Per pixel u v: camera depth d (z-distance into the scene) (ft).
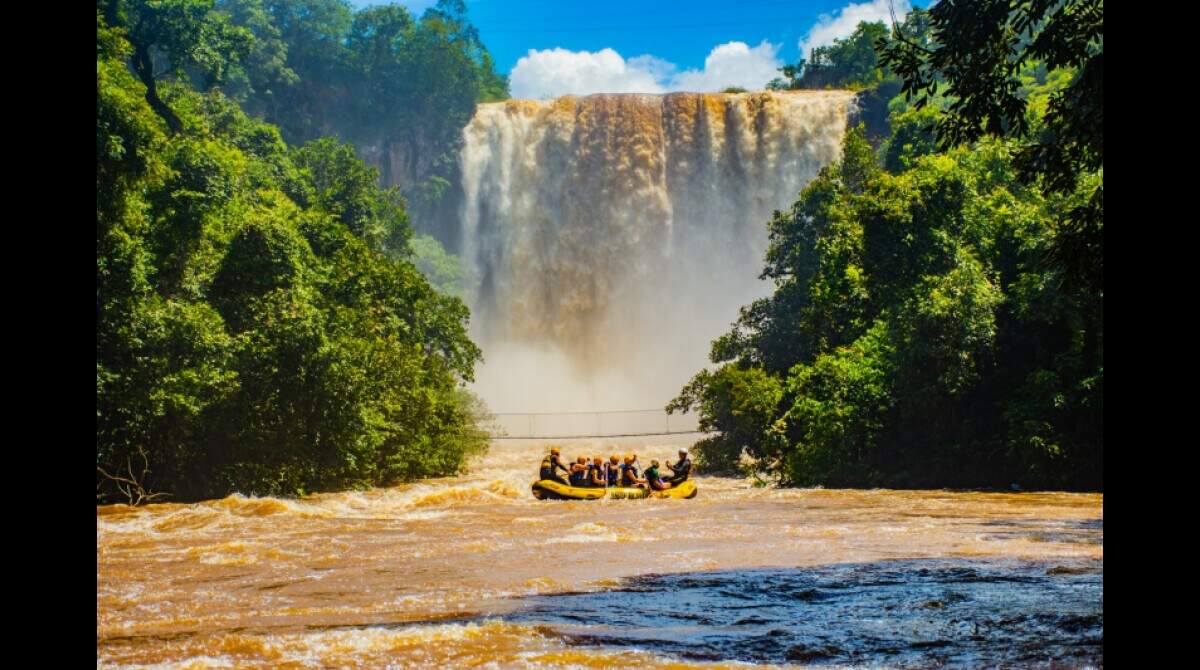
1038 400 109.81
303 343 116.06
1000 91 50.34
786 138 282.97
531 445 214.69
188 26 178.40
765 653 25.13
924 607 31.94
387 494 118.11
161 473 107.86
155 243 119.85
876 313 134.51
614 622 30.42
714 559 49.19
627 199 283.38
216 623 32.04
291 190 210.79
